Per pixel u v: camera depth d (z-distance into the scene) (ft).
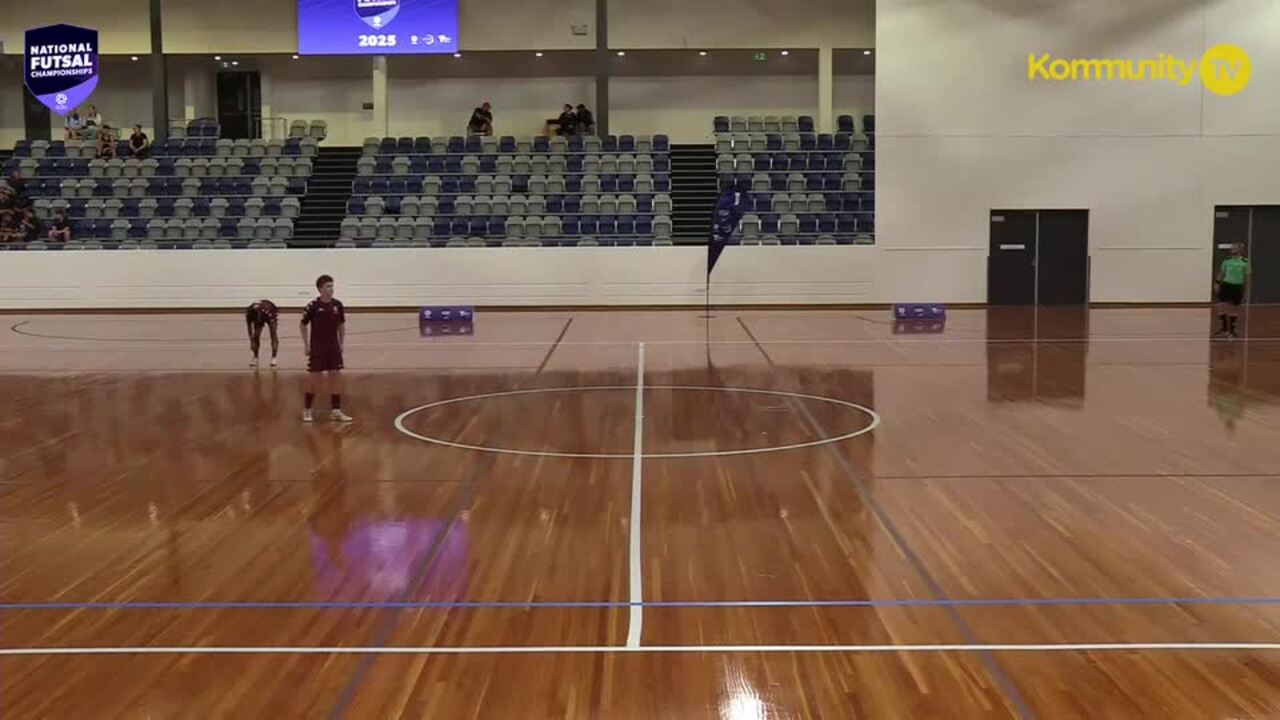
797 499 28.09
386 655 18.15
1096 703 16.12
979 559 23.07
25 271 82.17
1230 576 21.83
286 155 92.12
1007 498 28.02
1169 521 25.77
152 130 101.81
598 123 91.15
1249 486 28.91
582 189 88.63
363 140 101.09
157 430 37.76
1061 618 19.60
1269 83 82.69
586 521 26.21
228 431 37.50
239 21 93.50
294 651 18.35
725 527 25.63
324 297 38.65
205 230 85.35
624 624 19.49
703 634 18.97
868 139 92.48
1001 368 50.90
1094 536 24.64
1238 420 38.01
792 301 83.20
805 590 21.22
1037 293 84.33
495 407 41.57
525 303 82.69
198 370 52.13
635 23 93.66
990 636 18.78
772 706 16.10
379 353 57.62
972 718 15.66
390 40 89.30
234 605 20.63
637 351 57.88
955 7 82.58
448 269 82.38
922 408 40.70
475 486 29.68
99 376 50.34
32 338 65.51
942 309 74.74
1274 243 83.87
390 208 87.40
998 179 83.56
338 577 22.25
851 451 33.55
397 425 38.22
